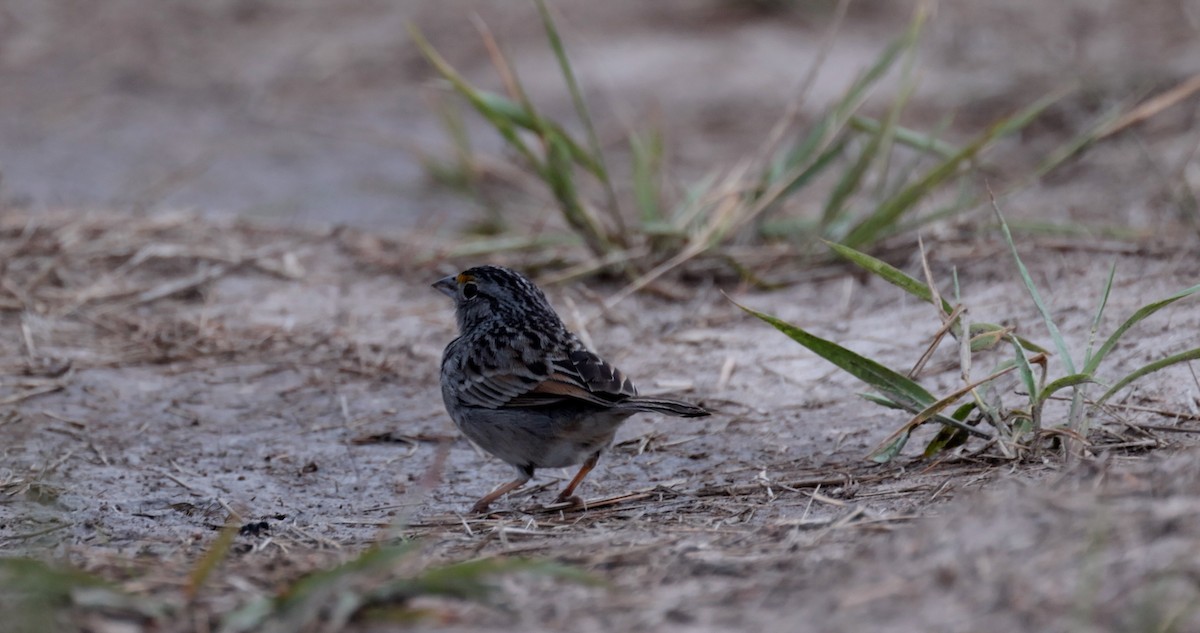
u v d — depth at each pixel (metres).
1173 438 8.41
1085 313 11.24
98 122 22.92
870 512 7.13
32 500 8.81
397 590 5.95
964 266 12.91
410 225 17.78
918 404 8.77
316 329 12.95
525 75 24.47
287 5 29.42
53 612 5.78
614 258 13.72
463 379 9.32
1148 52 21.47
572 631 5.54
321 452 10.18
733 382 11.24
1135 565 5.46
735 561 6.34
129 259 14.38
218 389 11.51
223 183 19.92
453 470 9.85
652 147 16.11
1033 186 16.81
